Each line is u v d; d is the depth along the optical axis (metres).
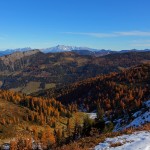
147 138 24.69
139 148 22.02
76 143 26.94
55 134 144.25
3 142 163.38
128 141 24.28
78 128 82.25
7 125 189.12
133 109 107.81
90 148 23.86
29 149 128.12
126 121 87.69
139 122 68.69
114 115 137.88
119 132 28.86
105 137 27.19
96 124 56.91
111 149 22.53
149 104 95.50
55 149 27.80
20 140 131.12
